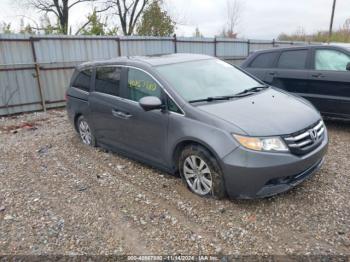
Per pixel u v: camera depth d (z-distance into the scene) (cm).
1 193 388
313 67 592
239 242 276
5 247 285
